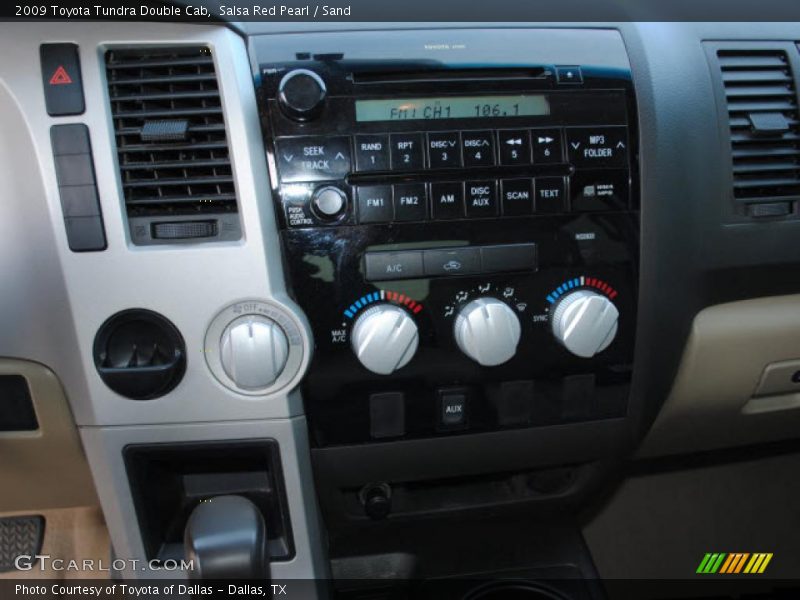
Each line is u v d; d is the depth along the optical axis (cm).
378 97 66
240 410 67
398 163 66
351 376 70
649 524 124
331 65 66
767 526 125
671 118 73
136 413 67
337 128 66
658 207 73
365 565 98
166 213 64
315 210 65
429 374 71
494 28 69
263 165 65
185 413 67
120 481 69
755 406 90
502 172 68
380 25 68
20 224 63
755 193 77
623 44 72
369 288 67
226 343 64
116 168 63
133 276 63
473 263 68
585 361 74
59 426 70
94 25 62
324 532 83
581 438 78
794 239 78
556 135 69
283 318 65
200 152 64
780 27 79
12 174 62
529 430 76
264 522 72
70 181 62
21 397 69
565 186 69
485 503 88
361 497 83
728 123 76
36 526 101
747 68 78
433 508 87
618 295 73
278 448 69
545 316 71
